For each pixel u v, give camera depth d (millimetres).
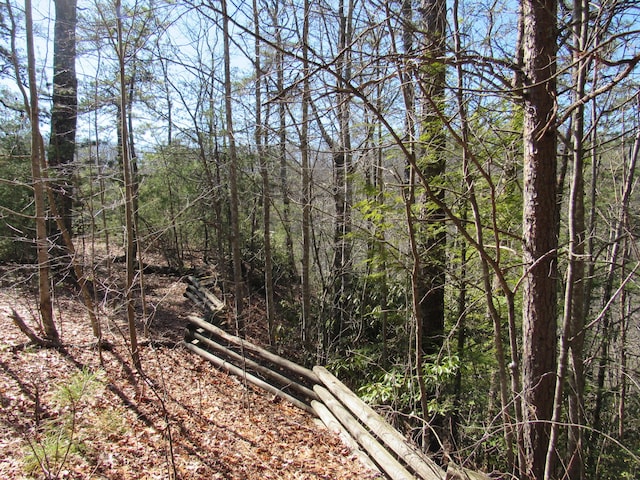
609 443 8156
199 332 8992
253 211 13406
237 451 5246
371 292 8930
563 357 3000
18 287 10094
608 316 7938
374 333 9703
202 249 16641
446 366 5770
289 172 11227
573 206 2922
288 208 11141
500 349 3787
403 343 7699
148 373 6980
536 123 3396
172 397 6379
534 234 3506
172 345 8672
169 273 14812
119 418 5277
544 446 3555
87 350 7309
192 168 13578
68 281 10961
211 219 13727
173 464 4152
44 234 7090
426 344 6988
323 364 9359
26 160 10375
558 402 3033
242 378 7660
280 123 8086
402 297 8172
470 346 6773
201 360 8258
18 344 6906
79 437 4602
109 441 4770
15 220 10266
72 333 8094
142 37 8664
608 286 7500
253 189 12914
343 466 5203
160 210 14195
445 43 3559
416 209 5555
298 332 11516
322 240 11297
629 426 10219
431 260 5859
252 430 5898
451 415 6422
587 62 2729
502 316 6590
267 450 5410
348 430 5703
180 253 15836
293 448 5562
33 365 6324
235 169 10961
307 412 6820
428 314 7008
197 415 5992
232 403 6664
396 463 4379
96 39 7805
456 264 6723
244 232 14398
